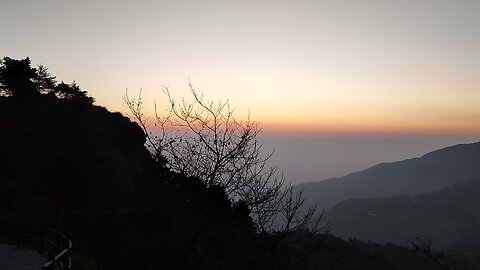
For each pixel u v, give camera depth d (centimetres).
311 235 1264
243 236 1228
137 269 1563
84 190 2528
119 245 1839
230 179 1064
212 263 1202
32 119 3097
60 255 961
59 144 2870
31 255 1430
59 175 2605
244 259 1180
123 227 2100
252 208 1089
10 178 2492
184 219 1151
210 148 1072
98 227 2142
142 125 1118
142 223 2069
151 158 1230
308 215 1166
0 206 2105
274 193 1093
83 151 2823
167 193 1136
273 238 1121
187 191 1112
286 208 1125
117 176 2680
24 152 2734
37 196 2389
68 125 3055
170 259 1466
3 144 2734
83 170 2634
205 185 1058
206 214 1047
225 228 1177
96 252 1798
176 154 1094
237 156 1070
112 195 2498
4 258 1360
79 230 2122
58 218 2194
